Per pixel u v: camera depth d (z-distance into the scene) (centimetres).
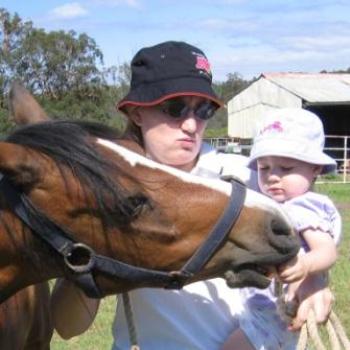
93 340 612
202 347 306
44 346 446
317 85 3666
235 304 309
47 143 263
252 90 3988
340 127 3756
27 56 4481
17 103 312
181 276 271
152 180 267
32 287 402
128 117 306
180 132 292
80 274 268
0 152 252
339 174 2639
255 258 267
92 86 4625
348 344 275
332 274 808
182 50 293
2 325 346
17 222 265
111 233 265
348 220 1338
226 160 324
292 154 292
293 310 286
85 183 260
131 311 290
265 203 273
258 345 300
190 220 267
